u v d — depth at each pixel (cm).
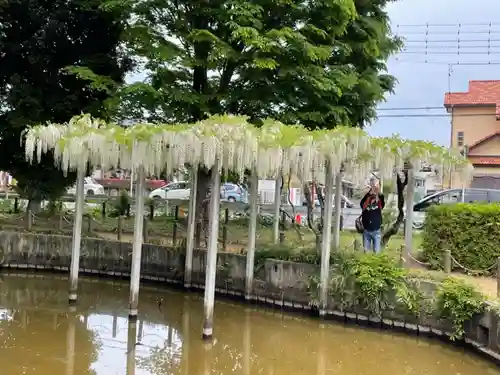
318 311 1123
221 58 1338
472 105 2662
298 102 1407
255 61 1273
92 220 1756
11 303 1195
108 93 1459
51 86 1659
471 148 2536
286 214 1898
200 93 1418
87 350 897
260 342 984
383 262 1084
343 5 1288
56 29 1574
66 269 1516
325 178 1109
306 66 1339
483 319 909
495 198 1800
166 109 1414
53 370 798
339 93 1305
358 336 1033
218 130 916
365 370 862
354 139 1046
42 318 1082
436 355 939
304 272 1162
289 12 1377
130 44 1458
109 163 1078
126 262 1468
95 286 1400
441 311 993
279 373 835
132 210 2138
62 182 1850
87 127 1070
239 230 1739
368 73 1498
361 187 1550
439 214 1233
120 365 834
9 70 1670
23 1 1586
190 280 1343
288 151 970
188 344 951
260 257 1242
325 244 1116
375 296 1058
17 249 1525
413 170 1218
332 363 890
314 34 1375
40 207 1916
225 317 1138
